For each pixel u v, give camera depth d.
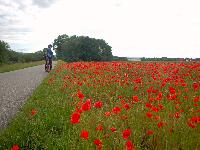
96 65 26.33
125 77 17.91
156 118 7.76
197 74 19.48
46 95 14.33
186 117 8.87
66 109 10.84
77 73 23.42
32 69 40.41
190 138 7.09
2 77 27.61
